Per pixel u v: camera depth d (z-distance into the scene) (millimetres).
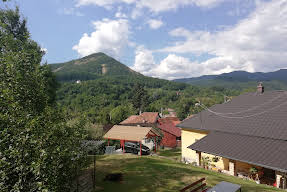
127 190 10242
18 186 4484
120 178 12078
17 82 6172
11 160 4859
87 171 13359
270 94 22078
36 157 4824
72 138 6520
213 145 16016
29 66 7285
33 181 4879
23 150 4824
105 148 26312
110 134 24797
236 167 16328
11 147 4695
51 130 5535
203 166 18234
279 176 12508
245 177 14828
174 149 35500
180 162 20250
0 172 4281
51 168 4973
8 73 6203
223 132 18016
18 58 7000
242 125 18062
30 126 5016
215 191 8547
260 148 13805
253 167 14578
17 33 21125
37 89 6754
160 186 10922
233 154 13906
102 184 11008
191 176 12797
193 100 104938
